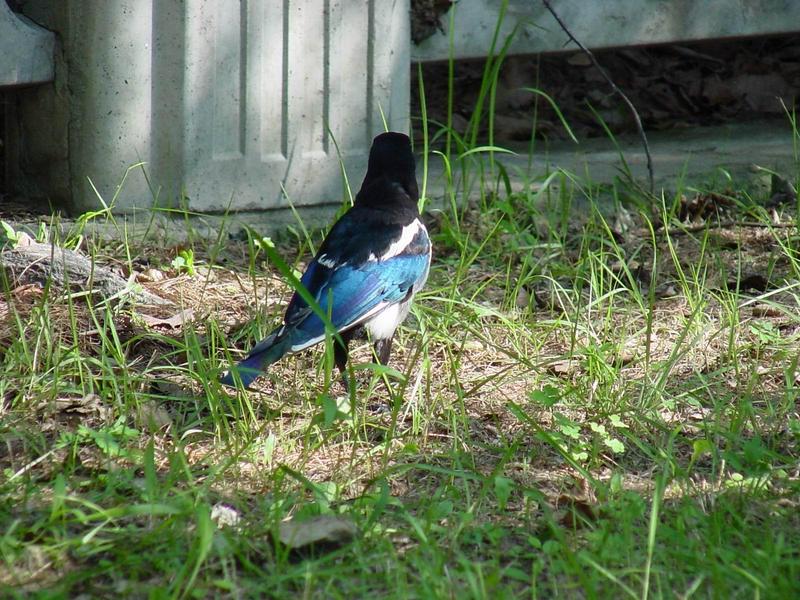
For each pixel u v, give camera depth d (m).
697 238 10.43
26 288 8.28
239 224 10.11
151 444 5.68
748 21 12.81
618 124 13.65
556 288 8.95
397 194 7.87
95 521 5.43
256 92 10.01
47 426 6.49
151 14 9.55
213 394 6.74
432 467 5.85
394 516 5.63
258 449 6.38
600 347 7.66
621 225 10.64
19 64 9.52
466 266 9.24
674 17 12.59
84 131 9.69
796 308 8.80
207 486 5.59
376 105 10.60
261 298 8.80
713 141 12.83
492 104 10.42
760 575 4.87
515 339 8.02
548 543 5.19
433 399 7.21
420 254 7.68
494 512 5.79
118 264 9.14
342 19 10.28
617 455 6.56
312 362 7.83
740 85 14.38
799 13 12.92
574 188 11.20
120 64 9.55
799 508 5.75
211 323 7.73
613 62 14.53
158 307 8.41
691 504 5.66
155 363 7.55
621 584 4.68
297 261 9.09
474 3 11.84
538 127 13.40
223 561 4.84
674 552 5.09
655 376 7.63
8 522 5.33
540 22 12.14
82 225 9.29
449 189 10.25
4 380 6.85
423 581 4.67
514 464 6.38
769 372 7.62
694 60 14.69
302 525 5.20
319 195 10.51
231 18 9.77
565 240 10.25
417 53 11.79
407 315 8.61
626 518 5.27
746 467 6.35
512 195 10.63
